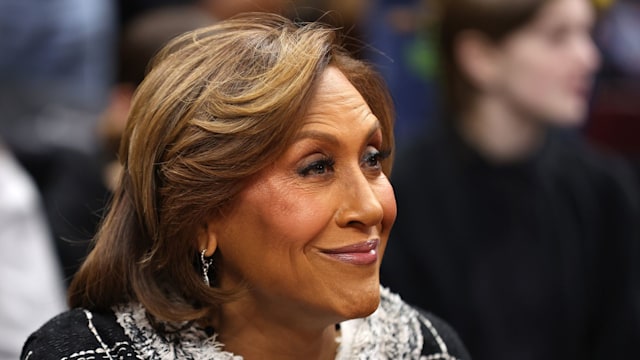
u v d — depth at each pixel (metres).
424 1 5.35
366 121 2.21
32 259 4.15
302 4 4.82
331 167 2.20
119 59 4.43
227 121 2.16
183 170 2.20
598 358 4.50
